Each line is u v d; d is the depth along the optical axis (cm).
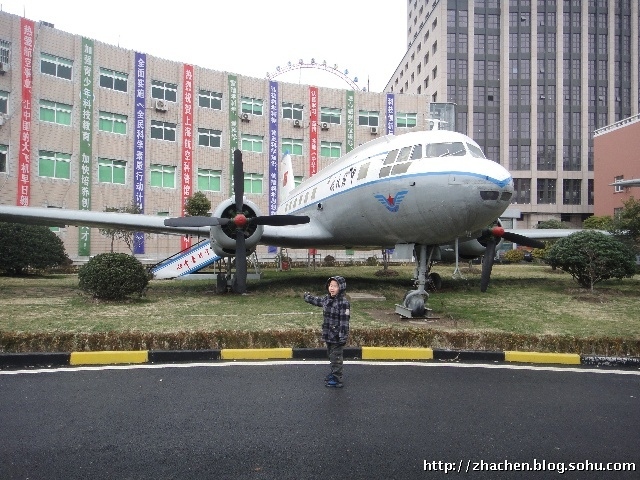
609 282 1811
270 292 1411
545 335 770
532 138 6119
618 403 516
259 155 3356
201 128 3169
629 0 6266
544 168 6119
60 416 467
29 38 2594
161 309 1055
